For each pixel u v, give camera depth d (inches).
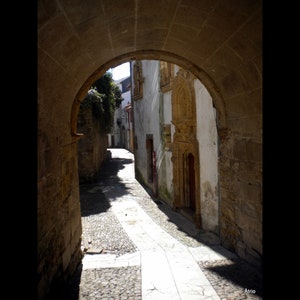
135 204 404.8
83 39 140.1
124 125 1494.8
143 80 532.1
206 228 280.1
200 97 281.4
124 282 169.6
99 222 312.7
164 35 169.8
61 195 163.9
